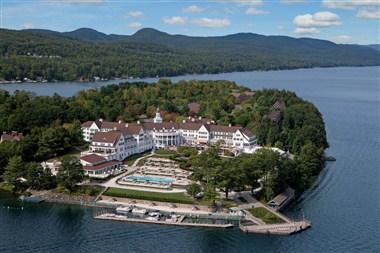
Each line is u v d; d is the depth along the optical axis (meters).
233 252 191.38
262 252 191.38
